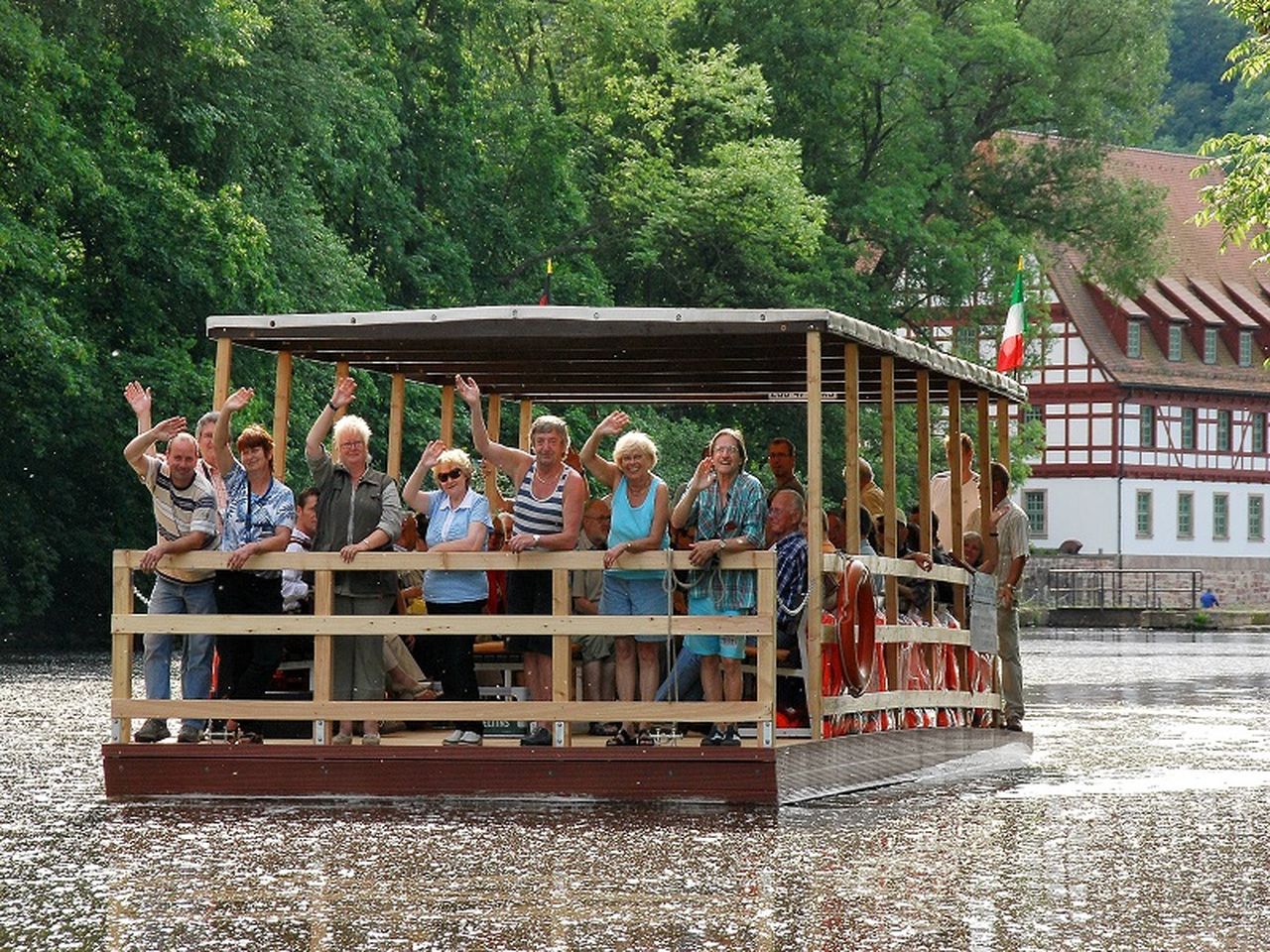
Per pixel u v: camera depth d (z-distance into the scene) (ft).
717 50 355.97
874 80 362.33
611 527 82.07
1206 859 68.18
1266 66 190.39
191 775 83.20
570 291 312.91
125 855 66.54
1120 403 524.11
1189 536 537.24
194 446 84.94
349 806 79.87
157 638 85.15
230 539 84.07
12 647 242.37
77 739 112.16
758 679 81.05
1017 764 106.73
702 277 339.77
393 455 101.24
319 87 258.37
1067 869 65.51
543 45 342.03
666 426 303.48
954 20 390.63
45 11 230.07
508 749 82.07
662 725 87.35
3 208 217.97
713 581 81.41
